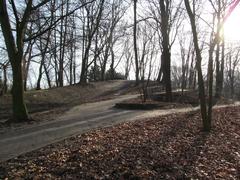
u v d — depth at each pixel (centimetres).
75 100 3114
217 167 975
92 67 5756
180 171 896
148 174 846
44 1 1741
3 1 1677
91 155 976
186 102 2597
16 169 870
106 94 3678
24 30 1775
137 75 3600
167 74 2608
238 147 1224
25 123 1683
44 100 2855
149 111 2094
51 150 1059
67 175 817
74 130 1454
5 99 2650
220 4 1431
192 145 1186
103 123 1627
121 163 909
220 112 2014
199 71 1420
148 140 1206
